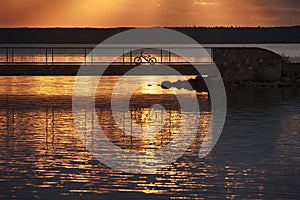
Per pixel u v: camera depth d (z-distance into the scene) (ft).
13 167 42.37
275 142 51.34
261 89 100.27
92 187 37.32
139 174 40.73
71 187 37.24
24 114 69.72
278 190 36.35
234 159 44.98
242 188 36.88
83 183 38.22
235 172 40.93
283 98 85.56
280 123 61.62
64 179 39.17
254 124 61.31
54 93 93.56
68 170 41.65
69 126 61.21
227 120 64.59
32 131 57.93
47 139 53.72
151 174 40.70
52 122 63.87
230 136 54.80
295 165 42.68
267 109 73.00
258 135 54.80
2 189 36.63
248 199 34.60
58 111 72.59
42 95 90.43
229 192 36.06
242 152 47.50
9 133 56.70
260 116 67.00
